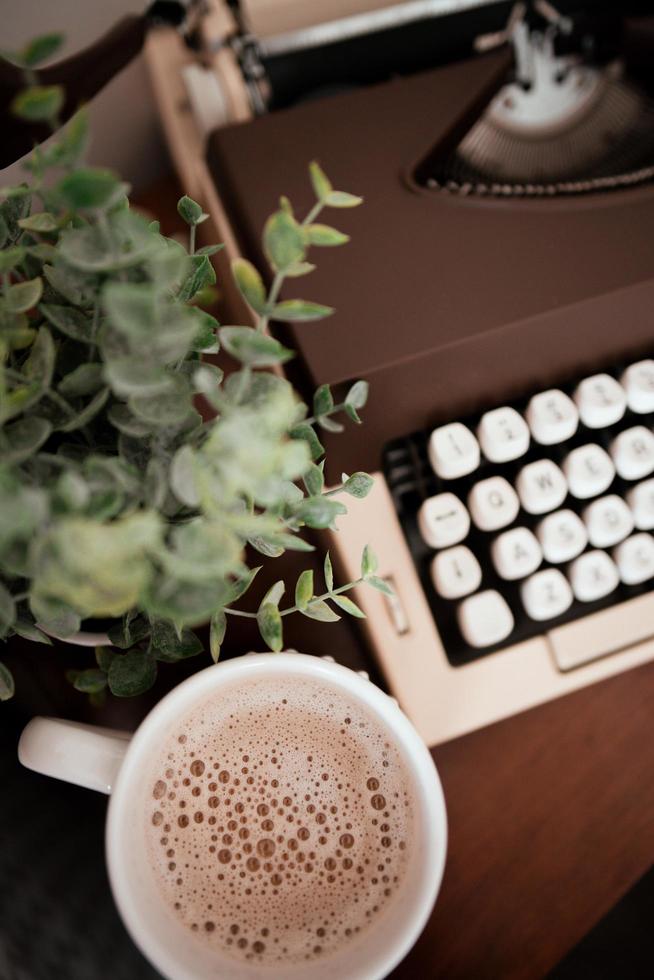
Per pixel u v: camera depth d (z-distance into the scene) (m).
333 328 0.40
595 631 0.43
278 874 0.34
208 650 0.44
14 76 0.37
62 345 0.32
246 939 0.33
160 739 0.33
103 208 0.28
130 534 0.24
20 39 0.47
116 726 0.43
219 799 0.34
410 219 0.42
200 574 0.28
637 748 0.44
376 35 0.47
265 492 0.28
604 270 0.41
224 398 0.28
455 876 0.43
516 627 0.45
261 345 0.29
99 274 0.29
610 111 0.48
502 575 0.42
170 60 0.48
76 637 0.36
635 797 0.44
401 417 0.41
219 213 0.45
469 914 0.42
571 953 0.41
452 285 0.41
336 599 0.33
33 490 0.27
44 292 0.33
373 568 0.33
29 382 0.30
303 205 0.42
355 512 0.42
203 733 0.34
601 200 0.42
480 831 0.43
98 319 0.31
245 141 0.44
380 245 0.41
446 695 0.42
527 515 0.45
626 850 0.43
